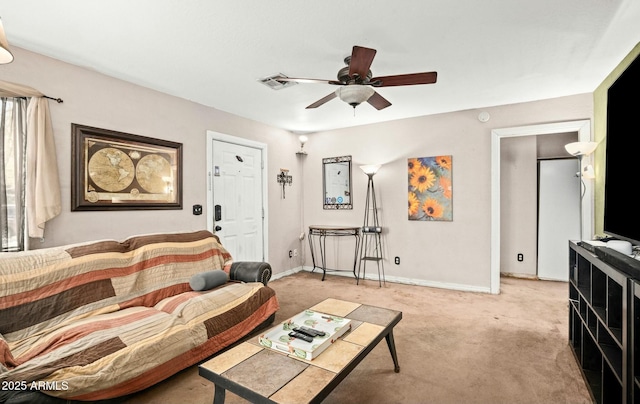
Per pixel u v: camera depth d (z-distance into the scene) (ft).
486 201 12.94
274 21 6.59
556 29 6.97
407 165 14.55
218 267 10.24
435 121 13.87
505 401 6.03
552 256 14.83
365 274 15.69
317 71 9.20
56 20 6.47
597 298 6.01
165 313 7.33
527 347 8.18
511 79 9.86
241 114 13.61
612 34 7.18
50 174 7.88
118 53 7.99
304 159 17.66
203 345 7.07
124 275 7.97
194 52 7.97
